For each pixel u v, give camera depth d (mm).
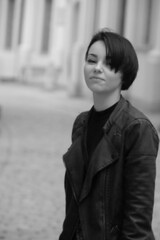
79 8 26500
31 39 35031
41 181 7852
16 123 15109
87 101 23266
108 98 2430
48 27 33625
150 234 2270
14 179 7898
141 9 20625
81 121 2553
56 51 30297
